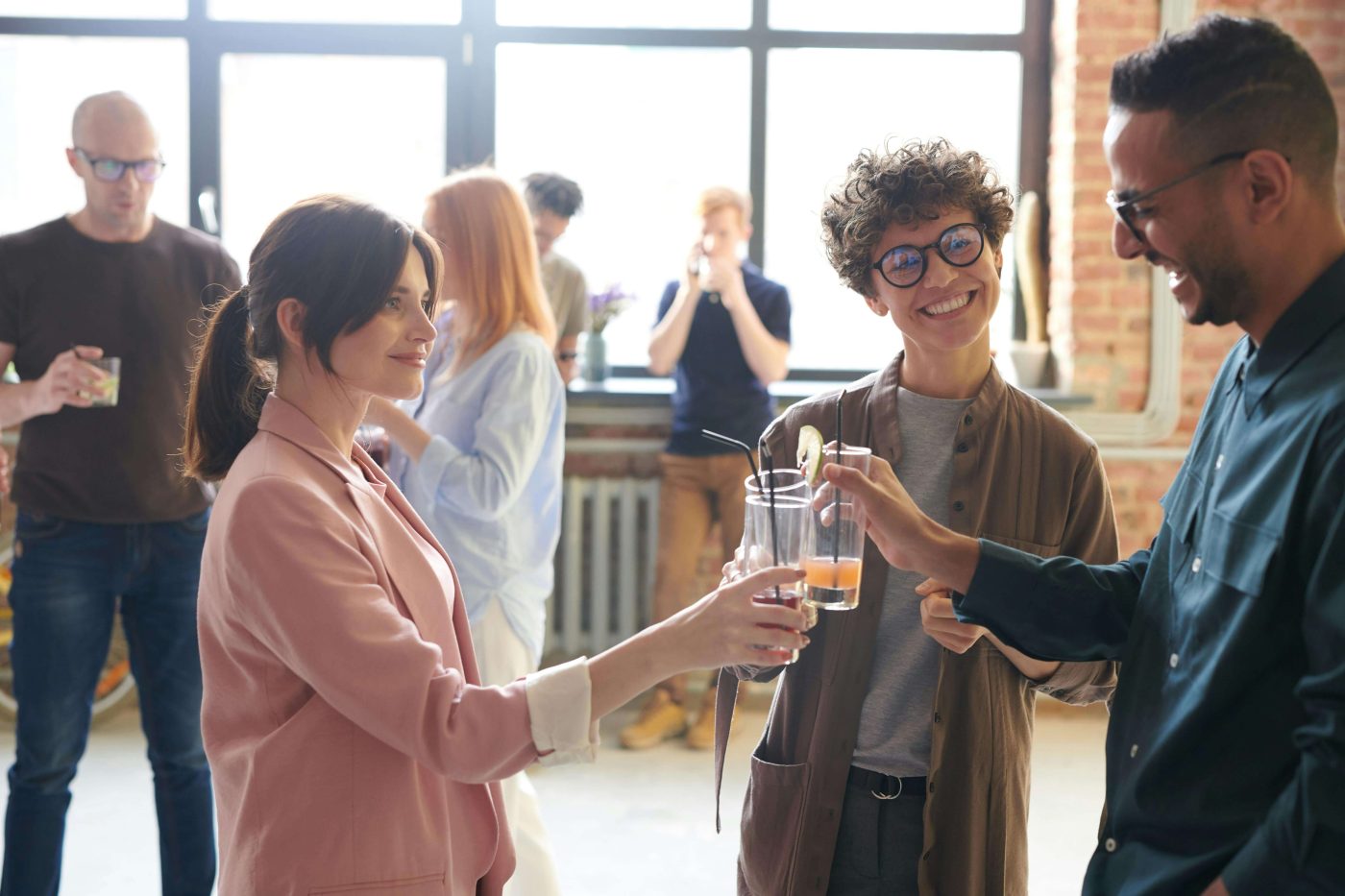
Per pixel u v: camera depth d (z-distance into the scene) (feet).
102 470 8.87
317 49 15.38
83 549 8.86
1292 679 3.71
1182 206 3.79
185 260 9.42
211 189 15.46
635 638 4.38
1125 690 4.29
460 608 5.16
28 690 8.80
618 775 12.67
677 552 14.10
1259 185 3.70
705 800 12.08
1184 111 3.73
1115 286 14.64
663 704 13.75
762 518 4.58
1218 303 3.89
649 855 10.87
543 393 8.41
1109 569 4.76
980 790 5.24
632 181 15.71
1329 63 14.34
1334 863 3.40
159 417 9.09
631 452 15.26
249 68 15.39
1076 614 4.66
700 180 15.70
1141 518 14.79
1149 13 14.40
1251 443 3.86
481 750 4.22
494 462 8.14
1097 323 14.69
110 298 9.15
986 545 4.72
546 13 15.44
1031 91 15.44
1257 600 3.69
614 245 15.81
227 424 4.94
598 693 4.28
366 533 4.58
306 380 4.73
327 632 4.21
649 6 15.46
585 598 15.62
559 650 15.51
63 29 15.15
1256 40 3.71
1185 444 14.75
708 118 15.61
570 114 15.60
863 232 5.25
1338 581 3.44
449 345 8.68
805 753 5.42
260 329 4.71
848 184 5.33
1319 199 3.75
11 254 9.14
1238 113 3.67
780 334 14.06
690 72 15.55
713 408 13.96
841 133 15.61
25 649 8.84
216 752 4.63
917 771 5.28
